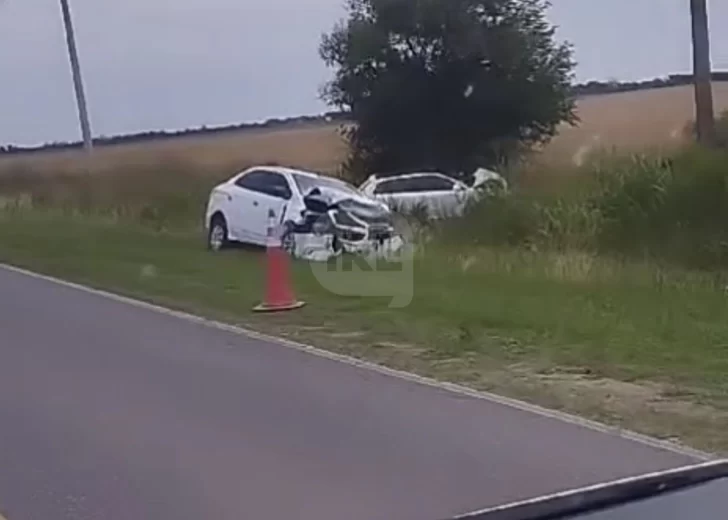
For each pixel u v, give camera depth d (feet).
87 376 33.96
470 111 111.34
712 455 24.48
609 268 54.03
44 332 42.19
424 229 66.64
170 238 80.18
